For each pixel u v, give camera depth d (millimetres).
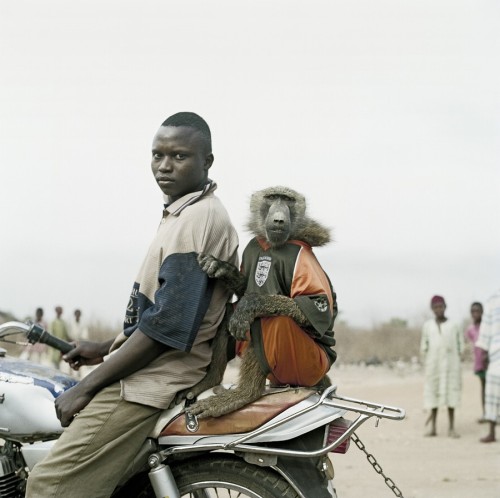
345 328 27844
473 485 7352
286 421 3527
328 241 3945
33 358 15266
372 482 7477
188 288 3643
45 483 3605
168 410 3717
